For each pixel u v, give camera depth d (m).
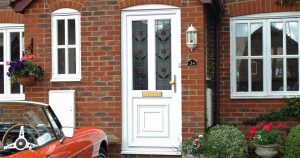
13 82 9.71
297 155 7.84
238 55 9.83
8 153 5.04
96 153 6.90
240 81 9.82
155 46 8.86
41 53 9.30
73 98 9.07
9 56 10.70
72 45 9.23
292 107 9.37
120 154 8.88
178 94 8.70
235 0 9.78
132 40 8.95
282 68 9.63
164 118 8.77
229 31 9.80
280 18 9.60
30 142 5.48
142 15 8.91
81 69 9.12
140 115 8.88
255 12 9.67
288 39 9.61
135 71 8.94
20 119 6.00
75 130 6.79
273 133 8.43
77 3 9.18
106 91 9.00
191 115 8.57
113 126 8.95
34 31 9.34
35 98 9.24
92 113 9.04
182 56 8.63
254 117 9.64
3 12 10.73
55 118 6.17
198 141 7.99
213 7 9.01
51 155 5.42
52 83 9.20
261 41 9.74
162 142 8.77
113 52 8.98
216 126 8.78
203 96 8.54
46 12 9.30
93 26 9.09
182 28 8.66
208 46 9.50
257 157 8.79
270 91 9.64
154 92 8.79
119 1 8.97
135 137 8.89
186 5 8.65
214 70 9.82
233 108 9.74
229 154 7.93
